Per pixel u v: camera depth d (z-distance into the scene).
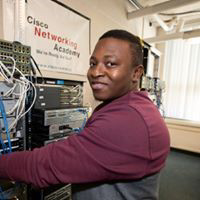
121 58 0.51
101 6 2.19
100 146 0.44
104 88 0.52
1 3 1.25
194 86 3.42
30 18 1.41
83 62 1.98
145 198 0.50
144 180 0.49
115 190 0.49
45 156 0.46
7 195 0.82
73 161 0.44
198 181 2.32
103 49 0.52
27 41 1.39
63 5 1.69
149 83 2.66
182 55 3.52
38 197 1.03
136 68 0.56
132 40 0.54
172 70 3.65
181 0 2.07
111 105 0.51
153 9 2.38
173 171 2.61
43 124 0.97
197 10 2.78
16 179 0.50
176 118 3.67
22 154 0.50
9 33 1.30
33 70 1.07
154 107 0.56
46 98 1.07
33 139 1.02
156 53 3.15
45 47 1.55
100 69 0.52
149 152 0.46
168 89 3.72
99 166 0.43
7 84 0.82
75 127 1.17
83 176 0.44
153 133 0.46
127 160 0.44
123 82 0.52
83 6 1.92
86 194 0.53
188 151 3.42
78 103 1.40
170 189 2.10
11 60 0.87
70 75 1.83
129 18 2.71
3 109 0.80
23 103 0.87
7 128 0.81
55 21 1.62
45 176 0.45
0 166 0.52
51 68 1.62
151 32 3.67
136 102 0.51
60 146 0.47
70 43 1.80
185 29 3.23
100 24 2.19
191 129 3.36
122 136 0.44
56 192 1.12
